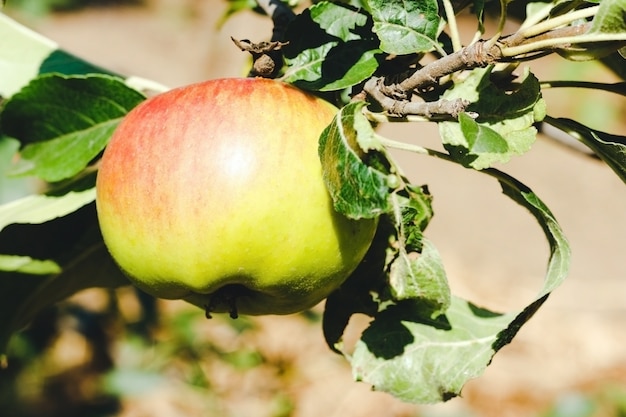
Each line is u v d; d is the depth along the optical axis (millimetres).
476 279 1723
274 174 425
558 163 2203
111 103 480
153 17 2697
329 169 411
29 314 525
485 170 440
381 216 452
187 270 435
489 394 1342
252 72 455
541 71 2445
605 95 2307
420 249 443
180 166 427
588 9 401
